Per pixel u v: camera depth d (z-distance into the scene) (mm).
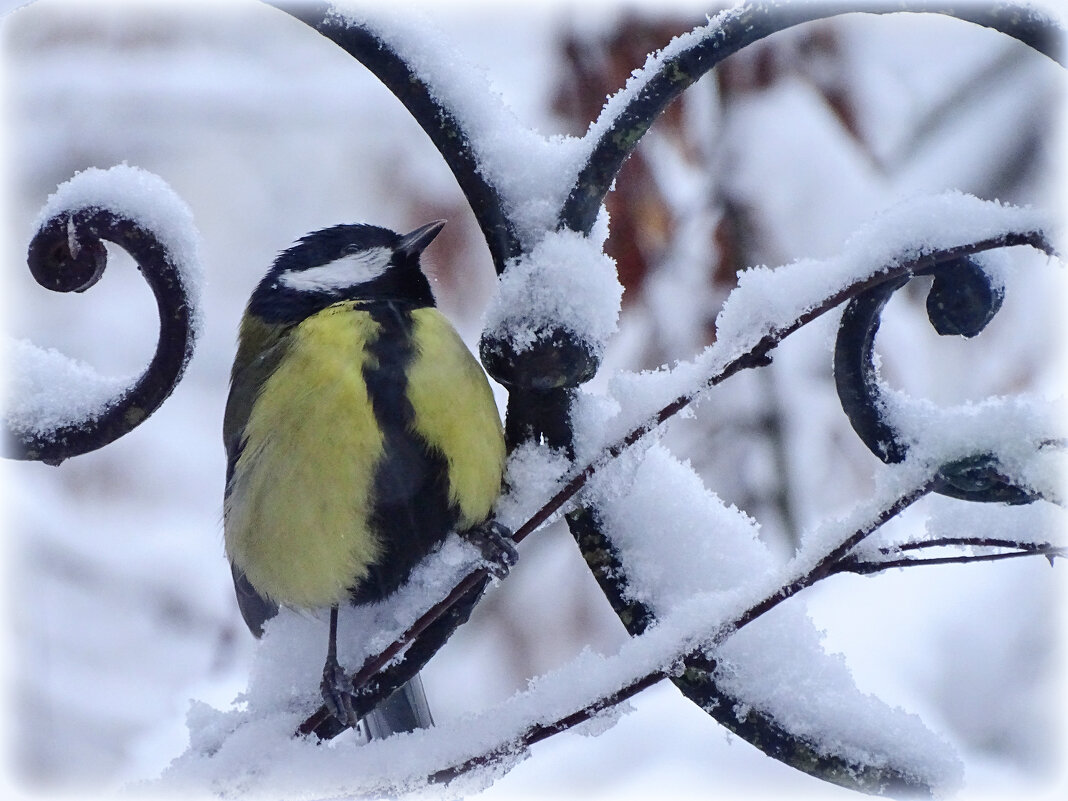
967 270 4457
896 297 9484
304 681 4777
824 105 8922
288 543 5473
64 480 11016
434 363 5551
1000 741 8250
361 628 5152
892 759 4195
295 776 4238
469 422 5449
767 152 8805
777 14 4168
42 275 4453
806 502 9516
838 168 8875
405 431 5418
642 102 4355
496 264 4539
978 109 9508
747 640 4348
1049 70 9492
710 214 8789
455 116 4508
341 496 5414
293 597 5523
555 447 4668
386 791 4180
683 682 4301
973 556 3875
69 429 4559
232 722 4570
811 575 3914
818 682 4316
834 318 4430
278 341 6074
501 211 4469
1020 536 4008
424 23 4602
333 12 4516
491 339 4457
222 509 6094
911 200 4020
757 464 9562
